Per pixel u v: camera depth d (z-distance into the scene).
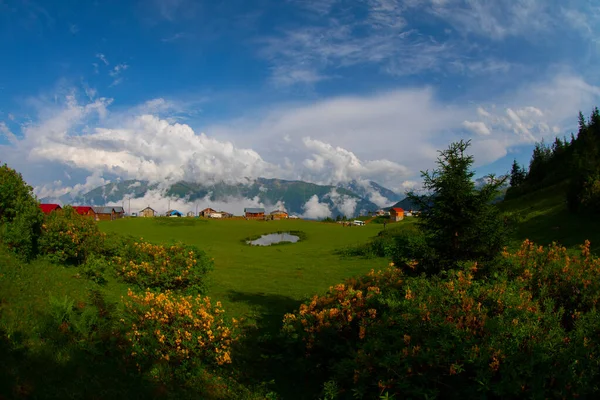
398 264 12.69
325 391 7.92
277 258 36.34
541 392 6.11
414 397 7.00
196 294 16.78
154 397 6.99
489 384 6.48
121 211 141.62
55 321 8.51
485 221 11.82
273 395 8.20
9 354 6.75
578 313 7.93
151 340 8.54
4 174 15.97
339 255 37.38
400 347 7.43
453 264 11.59
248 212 171.88
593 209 37.91
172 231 75.44
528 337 7.09
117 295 13.55
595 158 63.34
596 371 6.28
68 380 6.65
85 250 16.42
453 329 7.22
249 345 11.24
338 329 9.50
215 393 7.91
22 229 14.45
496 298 8.07
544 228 39.00
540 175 88.81
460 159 12.18
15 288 10.06
